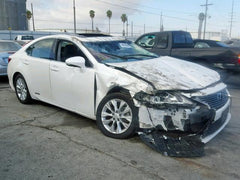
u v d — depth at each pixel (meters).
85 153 2.95
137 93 2.98
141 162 2.74
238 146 3.20
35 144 3.20
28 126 3.84
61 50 4.16
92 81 3.48
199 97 2.87
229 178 2.47
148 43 7.96
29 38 26.30
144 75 3.12
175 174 2.52
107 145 3.16
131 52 4.21
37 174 2.52
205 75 3.50
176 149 2.88
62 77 3.95
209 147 3.16
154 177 2.47
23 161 2.77
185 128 2.81
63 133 3.56
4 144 3.20
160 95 2.85
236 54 6.03
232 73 6.26
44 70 4.31
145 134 3.06
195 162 2.76
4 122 4.03
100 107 3.43
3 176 2.48
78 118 4.23
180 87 2.90
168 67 3.56
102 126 3.45
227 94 3.52
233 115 4.49
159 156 2.87
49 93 4.34
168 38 7.38
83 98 3.68
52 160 2.79
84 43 3.91
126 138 3.31
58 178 2.45
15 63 5.11
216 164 2.73
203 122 2.85
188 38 8.04
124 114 3.25
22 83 5.07
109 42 4.21
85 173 2.54
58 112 4.57
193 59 6.80
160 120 2.87
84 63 3.55
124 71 3.22
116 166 2.66
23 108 4.84
